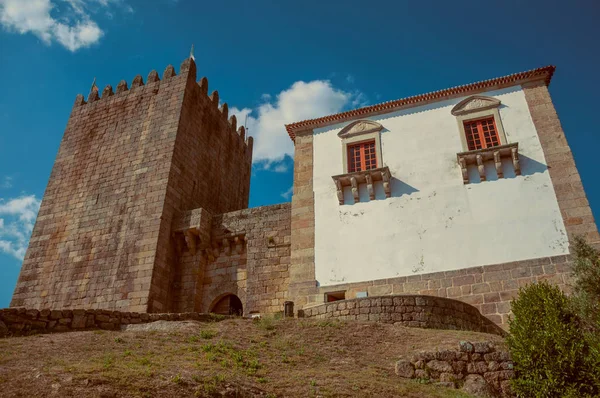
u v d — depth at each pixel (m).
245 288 27.02
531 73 24.14
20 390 9.27
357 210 24.36
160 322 17.19
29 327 14.91
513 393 12.73
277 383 11.61
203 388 10.33
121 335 15.02
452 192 23.02
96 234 29.56
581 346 12.48
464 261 21.30
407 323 18.09
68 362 11.50
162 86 34.16
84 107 36.31
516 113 23.73
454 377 13.10
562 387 12.06
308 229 24.86
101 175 32.00
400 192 23.98
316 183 26.03
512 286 20.12
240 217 28.67
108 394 9.34
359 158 26.03
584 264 16.47
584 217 20.42
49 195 32.94
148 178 30.08
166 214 28.61
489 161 23.05
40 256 30.47
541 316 13.70
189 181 31.70
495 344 13.98
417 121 25.58
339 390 11.41
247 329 16.83
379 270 22.50
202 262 28.33
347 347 15.38
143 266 26.88
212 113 36.66
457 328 18.55
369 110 26.72
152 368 11.31
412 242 22.56
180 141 31.52
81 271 28.59
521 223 21.20
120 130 33.53
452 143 24.25
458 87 25.16
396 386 12.16
